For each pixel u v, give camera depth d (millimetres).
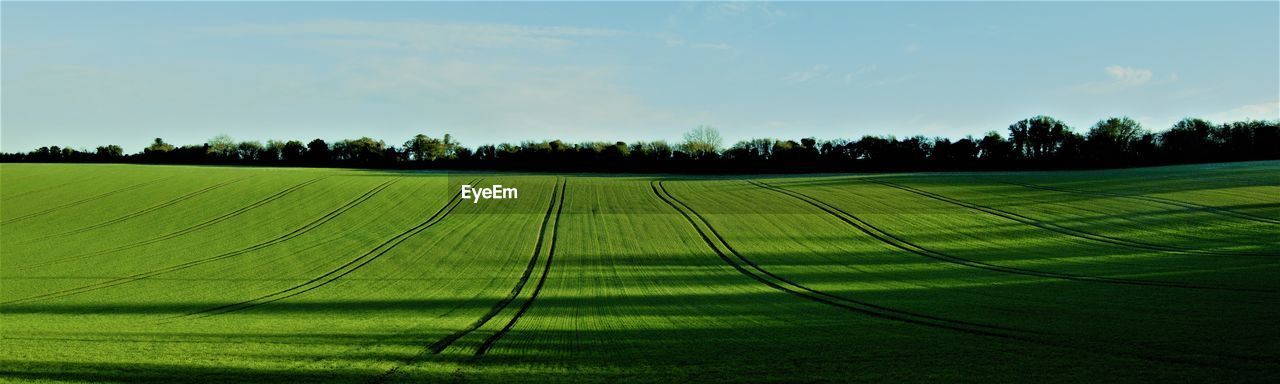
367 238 34688
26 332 15422
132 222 37750
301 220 39062
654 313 18375
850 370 10961
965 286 22594
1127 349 11953
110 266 28484
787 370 11008
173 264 29016
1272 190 43062
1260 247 28594
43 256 30266
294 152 88812
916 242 33094
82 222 37562
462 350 13094
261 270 27875
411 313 19219
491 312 19266
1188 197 41906
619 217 40438
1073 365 10953
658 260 29359
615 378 10656
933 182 54344
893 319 16766
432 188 49906
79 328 16203
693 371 11039
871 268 27188
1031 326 14820
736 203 45250
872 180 57000
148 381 10422
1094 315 16031
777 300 20531
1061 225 36125
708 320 16906
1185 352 11594
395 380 10562
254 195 45594
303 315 18969
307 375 10836
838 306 19141
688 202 45781
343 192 47406
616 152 79375
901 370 10898
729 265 28172
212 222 38281
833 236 34750
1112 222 36188
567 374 10938
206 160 86500
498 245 32906
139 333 15328
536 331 15688
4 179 48469
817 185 53812
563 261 29266
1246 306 16734
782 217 40031
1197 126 85625
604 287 23781
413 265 28688
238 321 17656
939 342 13273
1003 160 78375
